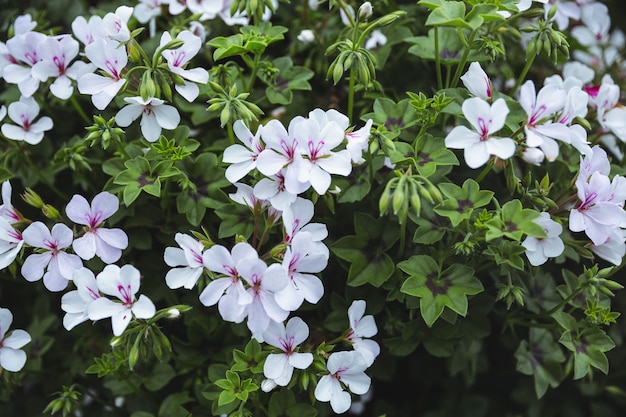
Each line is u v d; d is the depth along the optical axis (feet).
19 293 3.45
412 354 3.37
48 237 2.84
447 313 2.97
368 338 2.97
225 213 2.98
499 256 2.84
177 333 3.26
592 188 2.83
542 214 2.84
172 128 2.90
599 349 2.99
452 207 2.82
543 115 2.80
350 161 2.75
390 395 3.53
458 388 3.43
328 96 3.42
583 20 3.63
